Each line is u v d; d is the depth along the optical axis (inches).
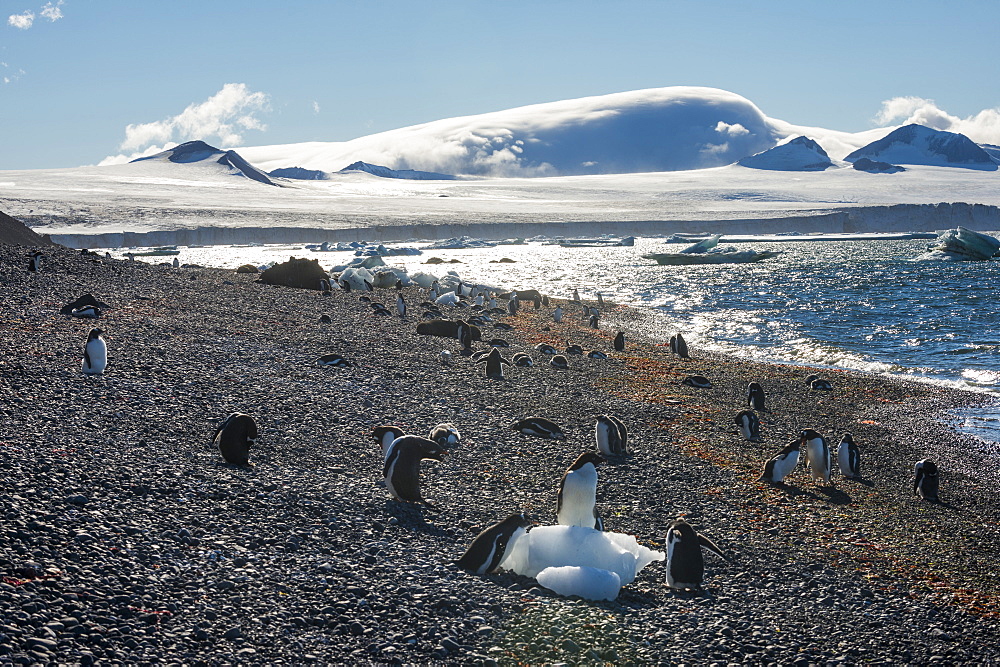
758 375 920.9
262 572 288.5
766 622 302.2
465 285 1838.1
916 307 1715.1
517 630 268.4
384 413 571.8
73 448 390.6
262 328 899.4
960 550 414.6
